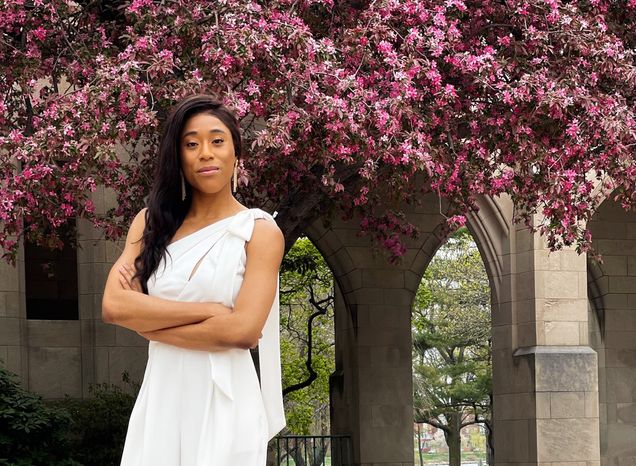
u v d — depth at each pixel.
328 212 11.73
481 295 35.09
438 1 9.93
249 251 2.81
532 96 9.92
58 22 10.16
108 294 2.80
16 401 11.48
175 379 2.79
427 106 10.06
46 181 8.97
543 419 16.33
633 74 10.17
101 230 15.00
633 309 21.39
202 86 8.72
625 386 21.25
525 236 16.78
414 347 36.75
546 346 16.56
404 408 18.27
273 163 10.31
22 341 14.46
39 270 15.07
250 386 2.82
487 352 36.84
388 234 12.21
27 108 10.01
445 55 10.16
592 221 21.16
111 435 13.09
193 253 2.81
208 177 2.81
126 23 10.88
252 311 2.76
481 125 10.48
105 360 14.84
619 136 10.06
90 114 8.73
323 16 10.55
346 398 18.62
